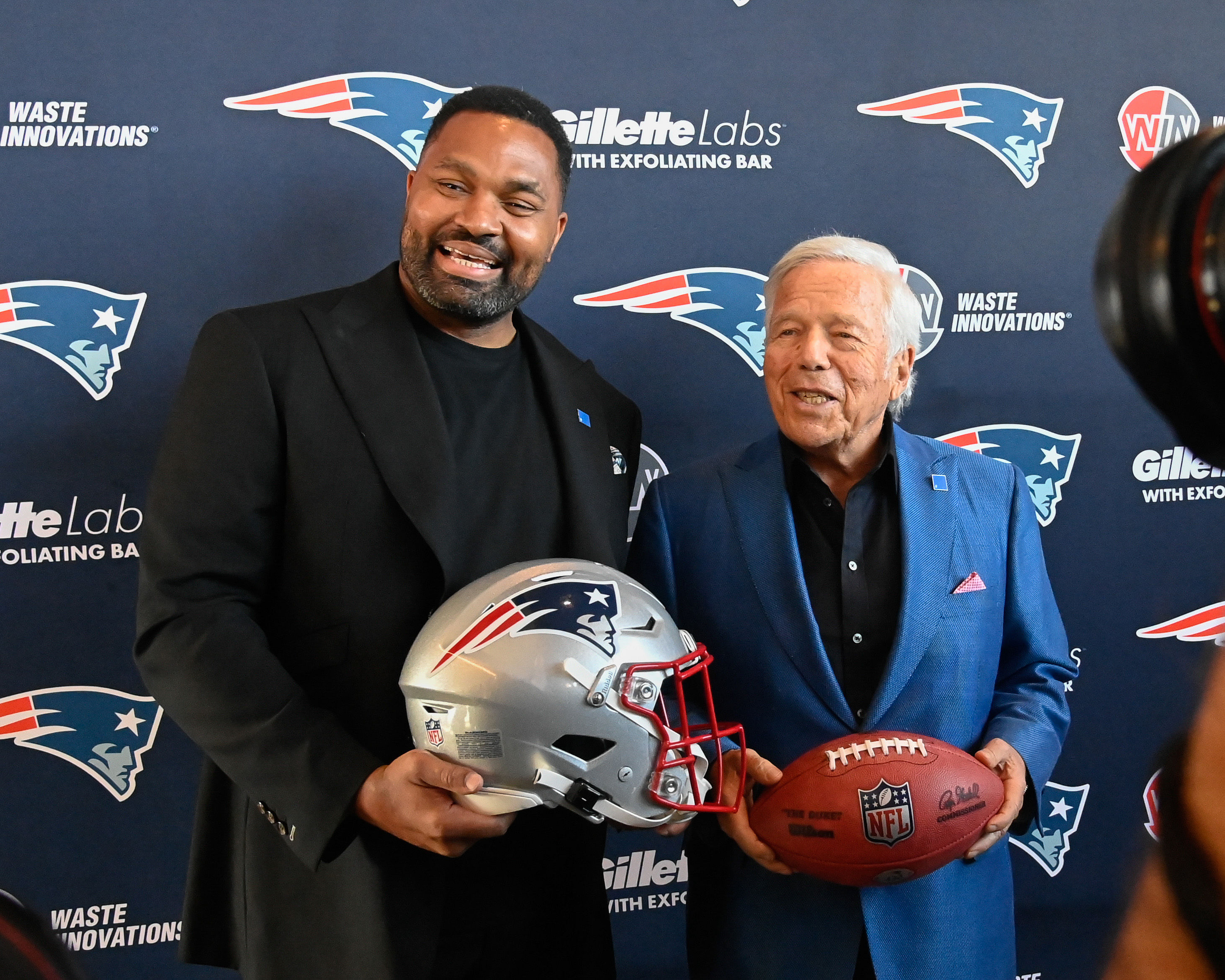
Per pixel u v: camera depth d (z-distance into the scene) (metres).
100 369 1.57
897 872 1.15
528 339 1.39
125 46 1.54
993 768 1.23
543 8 1.67
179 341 1.59
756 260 1.77
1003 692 1.38
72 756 1.59
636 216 1.73
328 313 1.28
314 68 1.60
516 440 1.33
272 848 1.21
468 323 1.31
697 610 1.34
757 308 1.78
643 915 1.80
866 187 1.80
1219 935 0.30
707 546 1.35
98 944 1.61
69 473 1.57
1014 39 1.83
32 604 1.57
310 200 1.62
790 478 1.35
